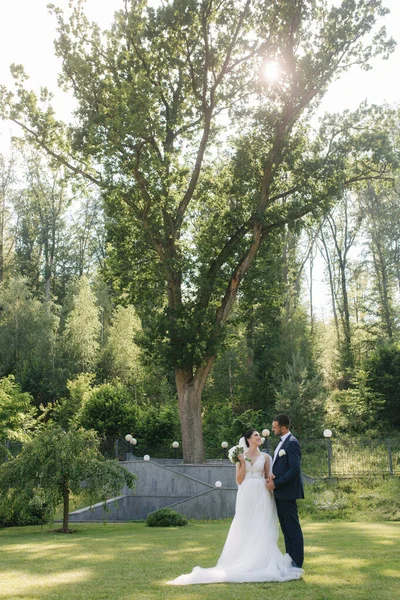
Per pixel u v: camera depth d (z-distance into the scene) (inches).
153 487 914.7
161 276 1014.4
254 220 1020.5
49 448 607.5
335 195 1016.9
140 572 273.6
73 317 1813.5
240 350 1667.1
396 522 702.5
